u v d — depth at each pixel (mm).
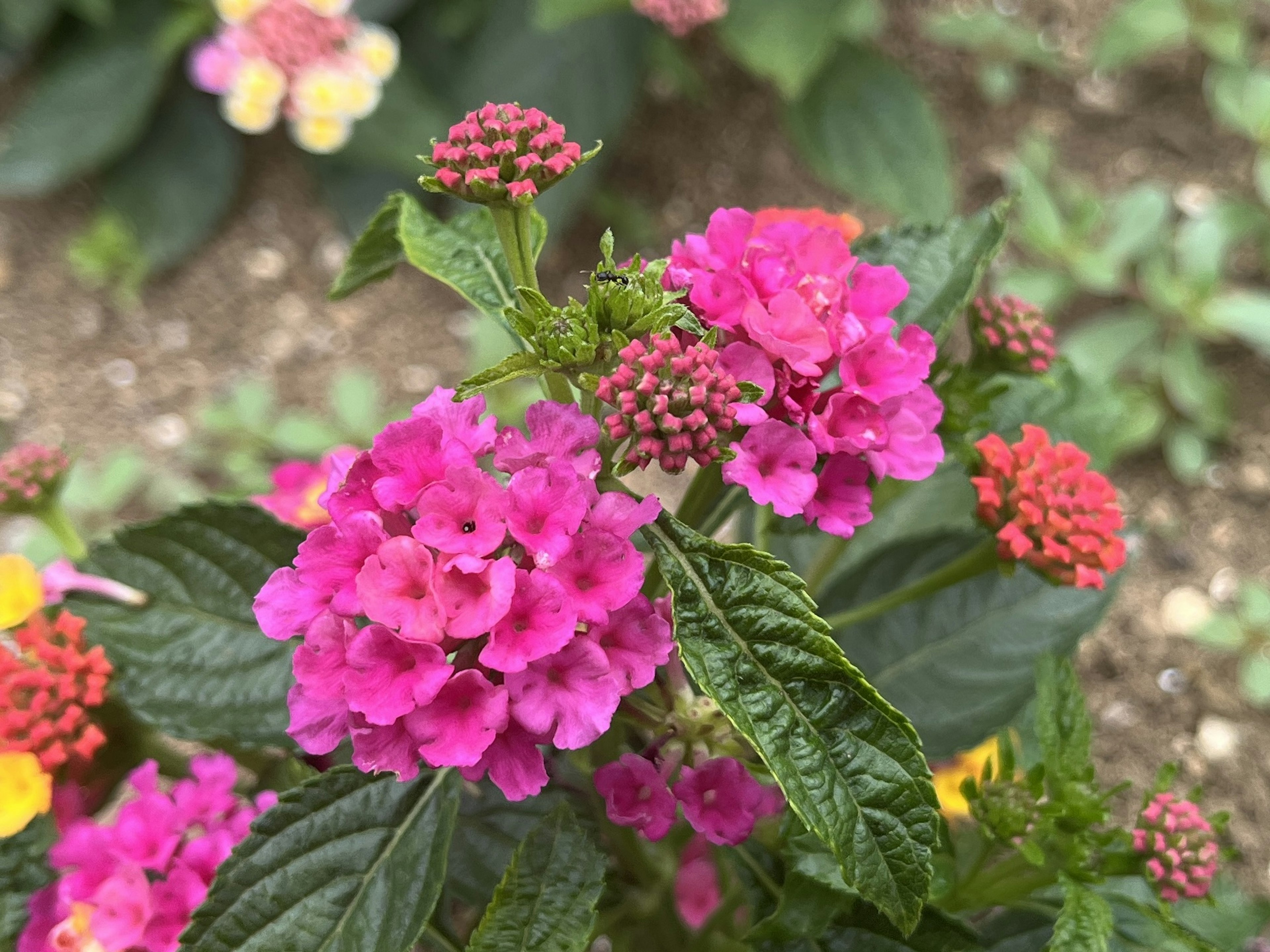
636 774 116
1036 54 405
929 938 128
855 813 102
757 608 105
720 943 177
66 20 419
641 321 107
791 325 110
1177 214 386
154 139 417
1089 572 130
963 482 197
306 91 347
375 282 157
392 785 125
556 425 108
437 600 98
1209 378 340
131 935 134
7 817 139
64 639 151
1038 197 353
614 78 386
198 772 148
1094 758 285
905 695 176
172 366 391
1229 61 390
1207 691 295
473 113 119
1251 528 328
